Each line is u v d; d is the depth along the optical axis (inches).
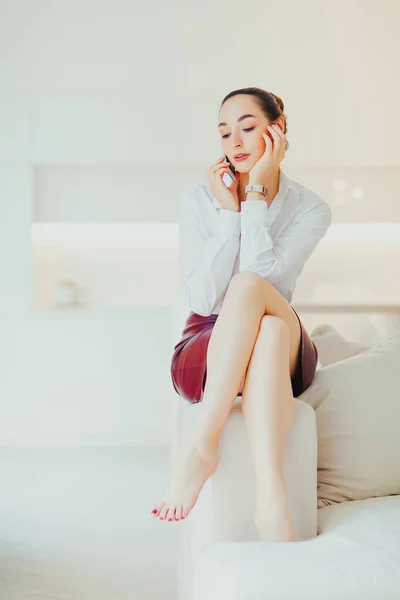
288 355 69.2
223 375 68.4
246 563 56.1
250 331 69.4
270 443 65.2
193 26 188.4
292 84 188.9
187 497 65.8
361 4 188.2
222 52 188.5
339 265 201.8
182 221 92.6
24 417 184.9
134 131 187.0
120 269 199.3
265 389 66.7
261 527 63.8
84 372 185.3
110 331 185.2
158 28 188.2
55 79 186.9
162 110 187.2
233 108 90.9
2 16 186.2
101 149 186.5
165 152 187.3
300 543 60.5
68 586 94.8
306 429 69.5
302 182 193.6
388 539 59.4
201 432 67.4
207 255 86.7
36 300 195.9
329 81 188.7
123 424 185.9
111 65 187.8
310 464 69.3
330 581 53.1
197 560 62.7
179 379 83.1
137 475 155.6
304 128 189.0
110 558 105.6
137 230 199.3
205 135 187.8
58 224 194.4
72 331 185.2
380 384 77.8
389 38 188.5
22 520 124.1
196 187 93.5
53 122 185.9
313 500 68.9
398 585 52.7
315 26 188.7
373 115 189.0
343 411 76.6
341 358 95.2
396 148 189.2
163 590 93.7
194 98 187.3
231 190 90.3
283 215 90.9
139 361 185.9
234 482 67.4
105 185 190.5
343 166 190.4
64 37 187.0
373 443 75.1
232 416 69.0
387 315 169.8
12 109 185.5
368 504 70.4
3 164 185.6
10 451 180.2
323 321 168.7
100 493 141.3
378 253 201.9
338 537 61.2
